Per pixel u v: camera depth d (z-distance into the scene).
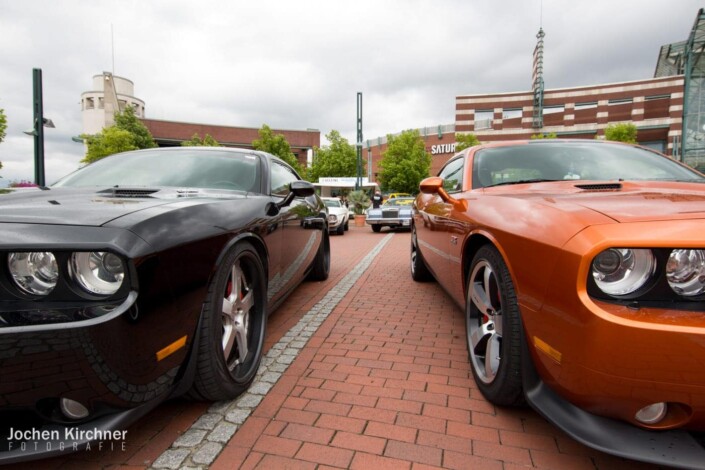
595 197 1.78
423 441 1.76
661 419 1.33
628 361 1.22
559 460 1.64
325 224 5.14
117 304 1.35
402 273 5.75
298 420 1.93
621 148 2.99
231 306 2.07
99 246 1.33
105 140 22.75
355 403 2.09
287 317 3.60
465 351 2.79
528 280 1.62
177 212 1.74
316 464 1.62
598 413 1.40
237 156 3.19
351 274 5.67
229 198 2.41
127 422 1.44
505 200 2.12
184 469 1.58
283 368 2.51
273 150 34.06
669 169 2.64
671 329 1.18
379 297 4.31
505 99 42.19
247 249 2.22
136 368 1.38
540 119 40.88
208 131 47.09
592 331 1.26
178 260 1.59
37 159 9.43
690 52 23.39
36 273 1.34
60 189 2.39
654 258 1.29
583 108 40.16
